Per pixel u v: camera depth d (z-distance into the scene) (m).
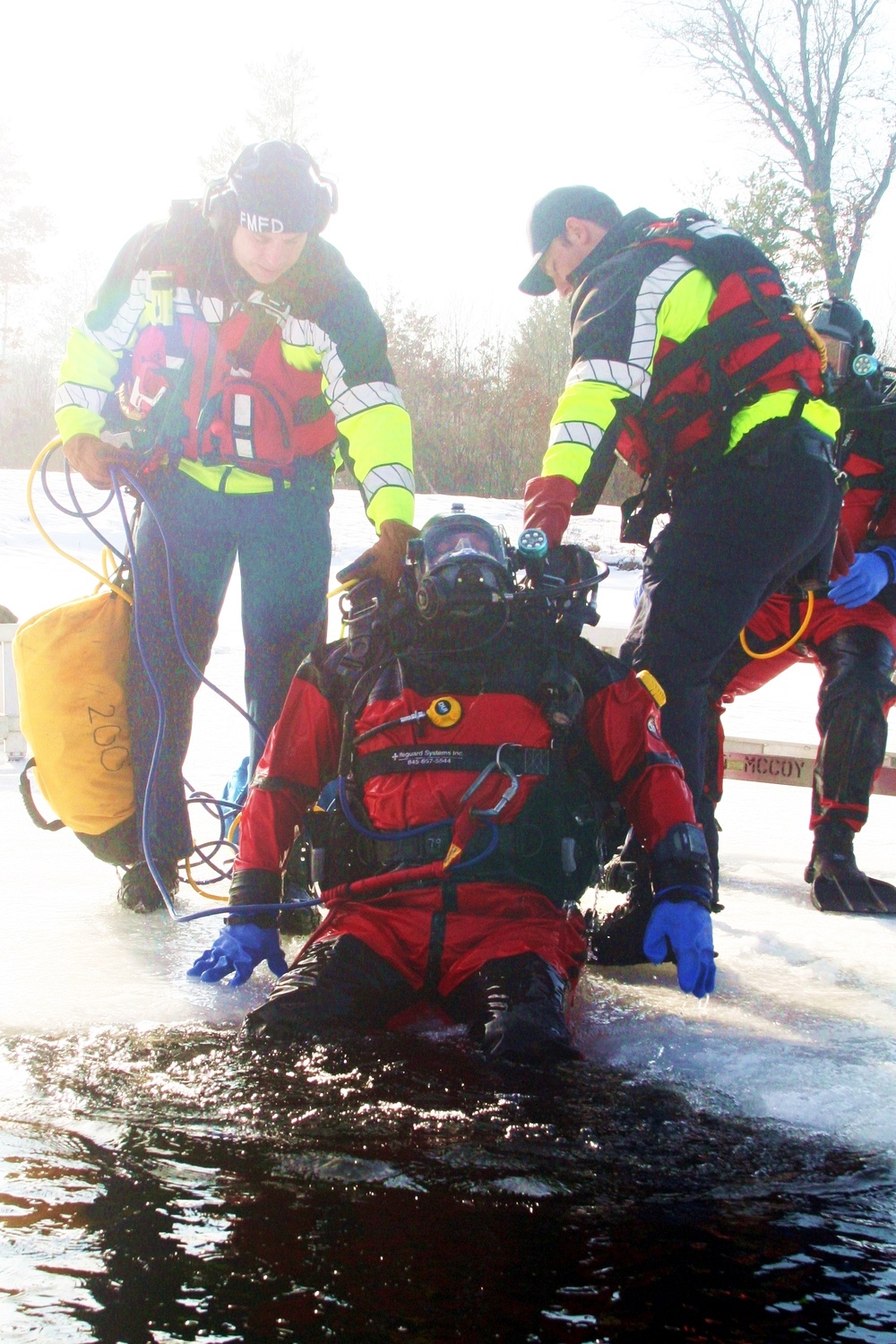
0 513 18.62
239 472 3.59
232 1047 2.51
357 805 2.92
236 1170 1.99
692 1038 2.76
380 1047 2.50
